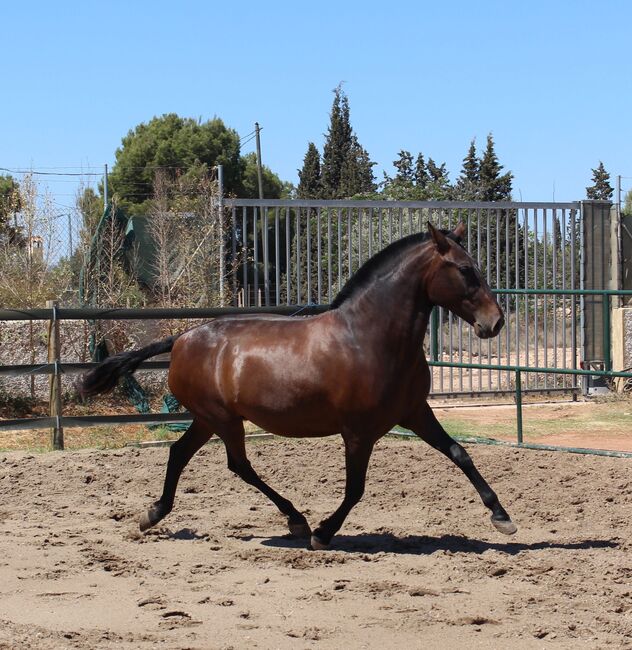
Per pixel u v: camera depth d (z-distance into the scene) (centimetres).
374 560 734
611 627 562
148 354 847
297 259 1616
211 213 1645
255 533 831
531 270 1981
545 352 1708
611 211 1800
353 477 759
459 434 1279
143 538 806
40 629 558
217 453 1162
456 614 591
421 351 766
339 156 5044
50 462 1122
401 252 757
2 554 751
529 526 843
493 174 4044
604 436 1329
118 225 1809
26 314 1220
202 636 551
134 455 1159
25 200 1823
